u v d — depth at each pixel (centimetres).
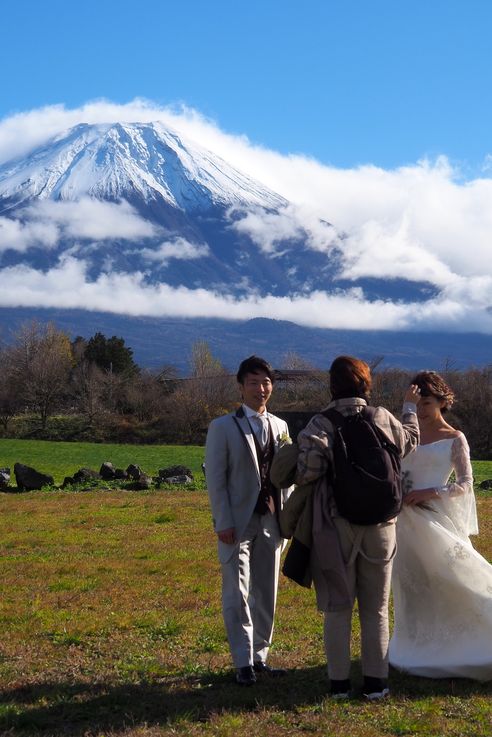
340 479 619
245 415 714
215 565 1306
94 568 1288
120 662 737
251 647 678
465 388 6800
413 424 675
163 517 1997
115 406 8781
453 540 673
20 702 634
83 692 654
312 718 587
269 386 714
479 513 2052
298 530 639
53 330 11438
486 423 6519
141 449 6412
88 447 6575
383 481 614
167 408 8419
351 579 628
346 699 627
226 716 591
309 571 645
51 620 910
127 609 974
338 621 633
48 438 8256
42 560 1382
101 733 561
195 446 6825
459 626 680
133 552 1470
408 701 622
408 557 698
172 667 723
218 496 696
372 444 622
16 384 8962
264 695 642
